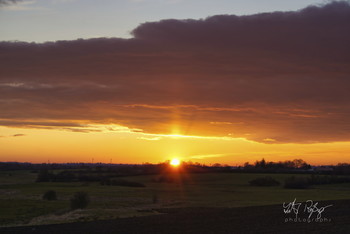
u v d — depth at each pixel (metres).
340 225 40.12
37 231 43.34
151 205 77.25
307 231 37.09
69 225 47.38
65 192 116.00
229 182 160.62
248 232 38.50
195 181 166.50
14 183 164.50
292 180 144.12
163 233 39.88
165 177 175.75
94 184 155.88
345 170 180.00
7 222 54.84
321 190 120.06
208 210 61.84
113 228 43.91
